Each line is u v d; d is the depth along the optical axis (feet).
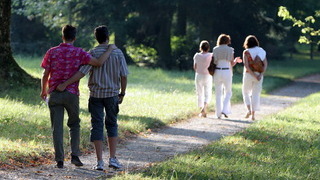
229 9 236.22
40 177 45.06
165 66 245.04
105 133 69.26
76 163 49.65
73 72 48.75
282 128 80.64
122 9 236.84
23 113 80.38
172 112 94.53
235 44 248.93
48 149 57.47
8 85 105.81
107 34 50.19
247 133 74.49
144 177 45.55
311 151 63.67
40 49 274.98
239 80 205.67
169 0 223.71
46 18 272.10
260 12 251.80
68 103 48.88
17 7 282.97
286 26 251.80
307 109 110.83
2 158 49.98
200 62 92.89
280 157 58.70
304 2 235.61
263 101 131.75
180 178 45.88
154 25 243.40
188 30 289.33
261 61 88.84
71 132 50.03
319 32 123.13
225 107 92.17
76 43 251.80
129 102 108.88
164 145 66.03
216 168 50.47
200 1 228.02
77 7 239.09
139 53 259.80
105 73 49.60
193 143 68.03
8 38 108.68
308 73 299.38
